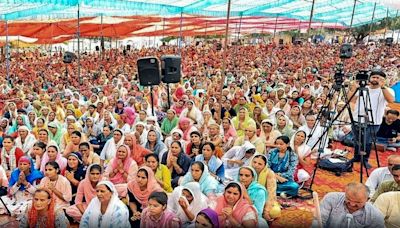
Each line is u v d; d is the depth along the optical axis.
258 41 39.09
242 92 10.09
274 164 5.50
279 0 12.88
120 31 24.38
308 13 17.58
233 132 7.09
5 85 13.56
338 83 6.18
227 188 3.98
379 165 6.64
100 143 7.52
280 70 16.97
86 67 20.33
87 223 4.08
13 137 6.78
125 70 18.48
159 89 11.37
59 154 5.43
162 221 3.93
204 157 5.43
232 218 3.94
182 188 4.28
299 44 26.02
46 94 10.77
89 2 9.29
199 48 29.86
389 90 6.09
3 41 26.80
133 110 8.38
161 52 26.78
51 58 25.81
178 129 7.18
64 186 4.86
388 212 3.75
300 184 5.71
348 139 7.84
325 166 6.48
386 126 7.68
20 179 5.21
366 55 21.05
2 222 4.76
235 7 13.56
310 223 4.49
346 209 3.62
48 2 8.84
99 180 4.60
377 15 20.31
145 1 10.88
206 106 9.29
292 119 7.81
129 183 4.66
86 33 24.31
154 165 5.00
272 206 4.52
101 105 8.74
